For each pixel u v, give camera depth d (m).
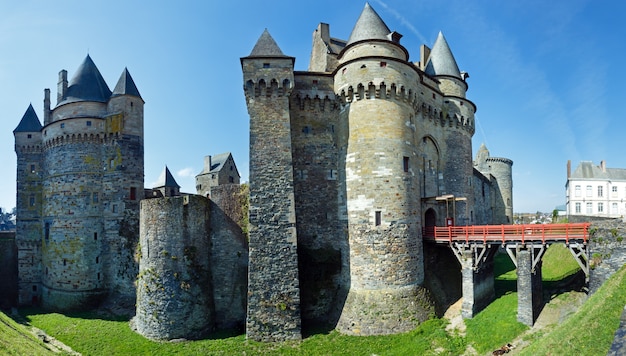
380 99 27.75
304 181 30.16
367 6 30.94
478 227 25.83
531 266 22.61
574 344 14.55
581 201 58.81
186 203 29.08
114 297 37.31
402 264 26.44
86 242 38.47
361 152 27.53
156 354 24.73
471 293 25.39
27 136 45.50
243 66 28.22
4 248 44.50
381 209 26.64
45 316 34.94
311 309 28.12
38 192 44.84
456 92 36.47
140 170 40.44
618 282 17.69
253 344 25.00
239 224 30.53
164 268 27.91
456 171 35.31
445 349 22.06
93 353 25.41
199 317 27.83
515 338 21.02
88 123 39.97
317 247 29.66
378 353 22.94
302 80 30.80
